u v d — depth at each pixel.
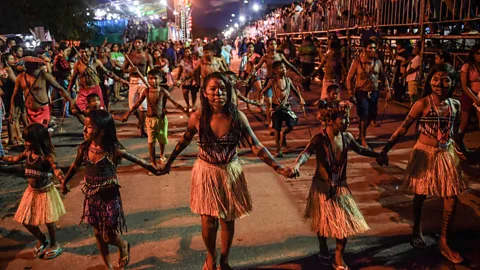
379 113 11.23
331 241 4.50
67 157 8.02
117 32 31.03
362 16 14.53
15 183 6.67
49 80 7.98
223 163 3.61
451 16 10.16
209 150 3.60
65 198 5.88
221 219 3.74
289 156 7.54
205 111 3.56
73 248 4.53
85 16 25.89
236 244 4.48
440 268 3.96
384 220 4.93
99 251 4.20
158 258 4.26
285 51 20.81
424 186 4.05
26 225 4.25
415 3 11.56
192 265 4.12
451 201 4.07
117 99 15.72
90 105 6.04
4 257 4.39
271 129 9.12
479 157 7.07
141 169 7.07
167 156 7.79
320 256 4.08
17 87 7.99
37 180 4.22
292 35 26.50
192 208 3.65
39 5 22.84
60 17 23.48
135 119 11.61
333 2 18.61
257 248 4.39
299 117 11.11
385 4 13.23
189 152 8.04
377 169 6.68
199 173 3.62
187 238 4.66
